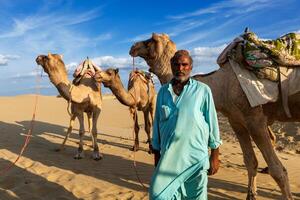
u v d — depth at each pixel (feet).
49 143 45.62
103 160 35.60
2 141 45.88
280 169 19.38
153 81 43.34
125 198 23.53
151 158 37.24
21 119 82.07
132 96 37.01
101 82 35.37
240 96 20.27
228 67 21.08
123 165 33.58
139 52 27.58
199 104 13.67
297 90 20.06
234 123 22.30
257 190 25.63
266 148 19.94
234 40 20.98
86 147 43.09
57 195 24.00
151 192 13.38
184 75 13.92
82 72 36.35
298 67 20.30
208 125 13.91
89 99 35.45
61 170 30.32
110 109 122.72
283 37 20.56
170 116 13.66
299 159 40.83
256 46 19.88
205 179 13.73
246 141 22.57
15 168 30.96
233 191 25.45
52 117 94.17
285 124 57.41
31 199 23.15
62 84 33.63
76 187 25.54
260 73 19.88
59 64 33.63
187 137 13.42
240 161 37.32
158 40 27.04
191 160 13.51
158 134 14.49
